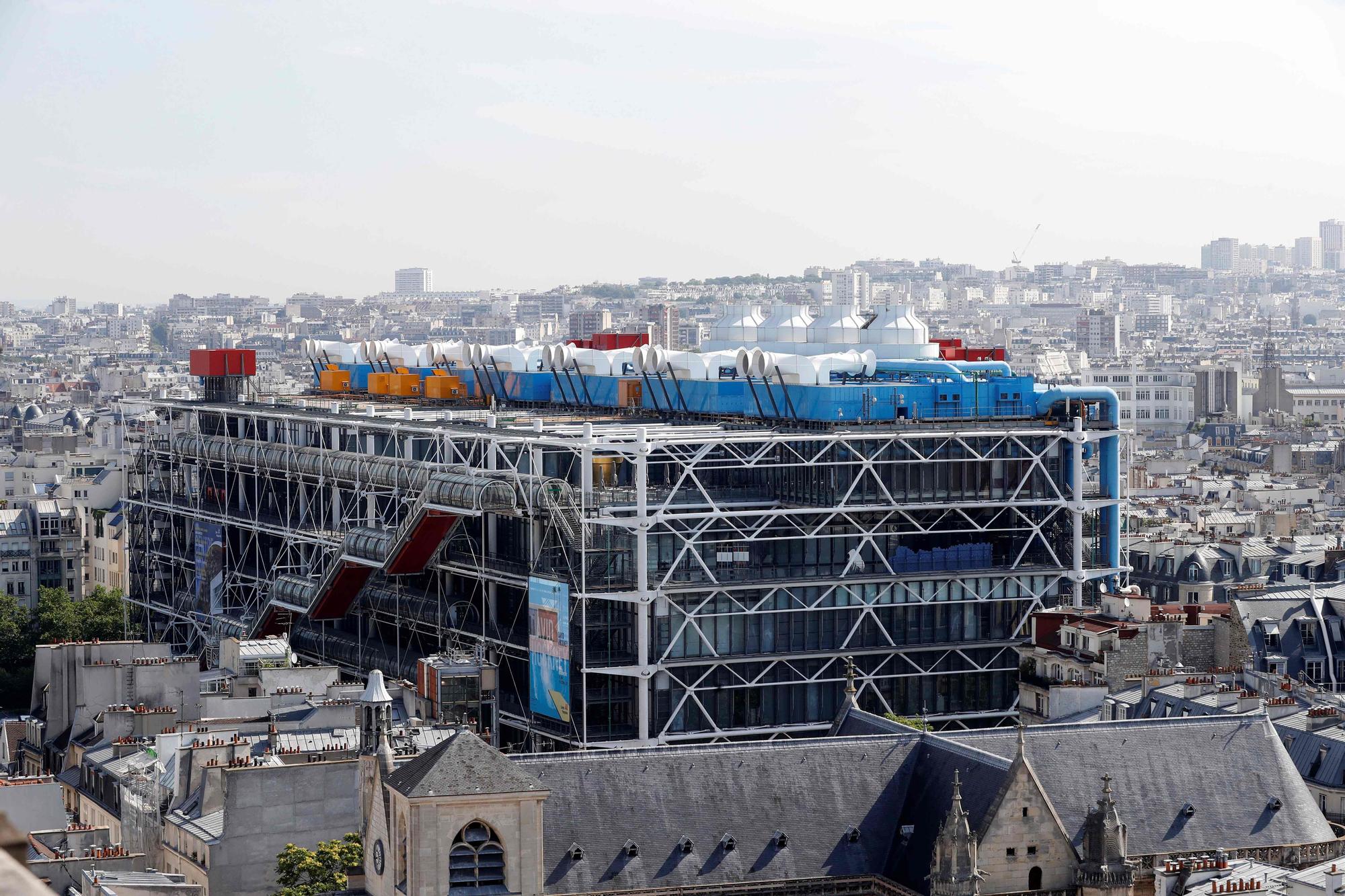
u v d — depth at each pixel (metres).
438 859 186.62
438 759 188.88
